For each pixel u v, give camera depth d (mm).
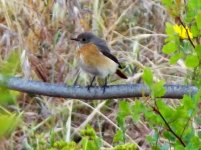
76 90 6605
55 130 10055
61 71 10961
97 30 11781
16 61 2926
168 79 11141
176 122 5117
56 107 10656
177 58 6059
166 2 5918
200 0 5758
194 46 6066
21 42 10922
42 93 6418
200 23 5727
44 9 11492
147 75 4840
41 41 11156
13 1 11508
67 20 11461
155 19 12414
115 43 11930
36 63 10875
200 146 5090
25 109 10586
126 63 11375
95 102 10969
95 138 5156
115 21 12102
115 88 6648
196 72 6465
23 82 6258
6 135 2814
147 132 10078
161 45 12016
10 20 11250
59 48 11188
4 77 2879
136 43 11578
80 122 10883
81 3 12336
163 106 4984
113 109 10820
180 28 5984
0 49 10875
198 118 5754
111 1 12469
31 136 9883
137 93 6688
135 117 4996
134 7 12562
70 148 4848
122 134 5328
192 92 6516
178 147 5199
